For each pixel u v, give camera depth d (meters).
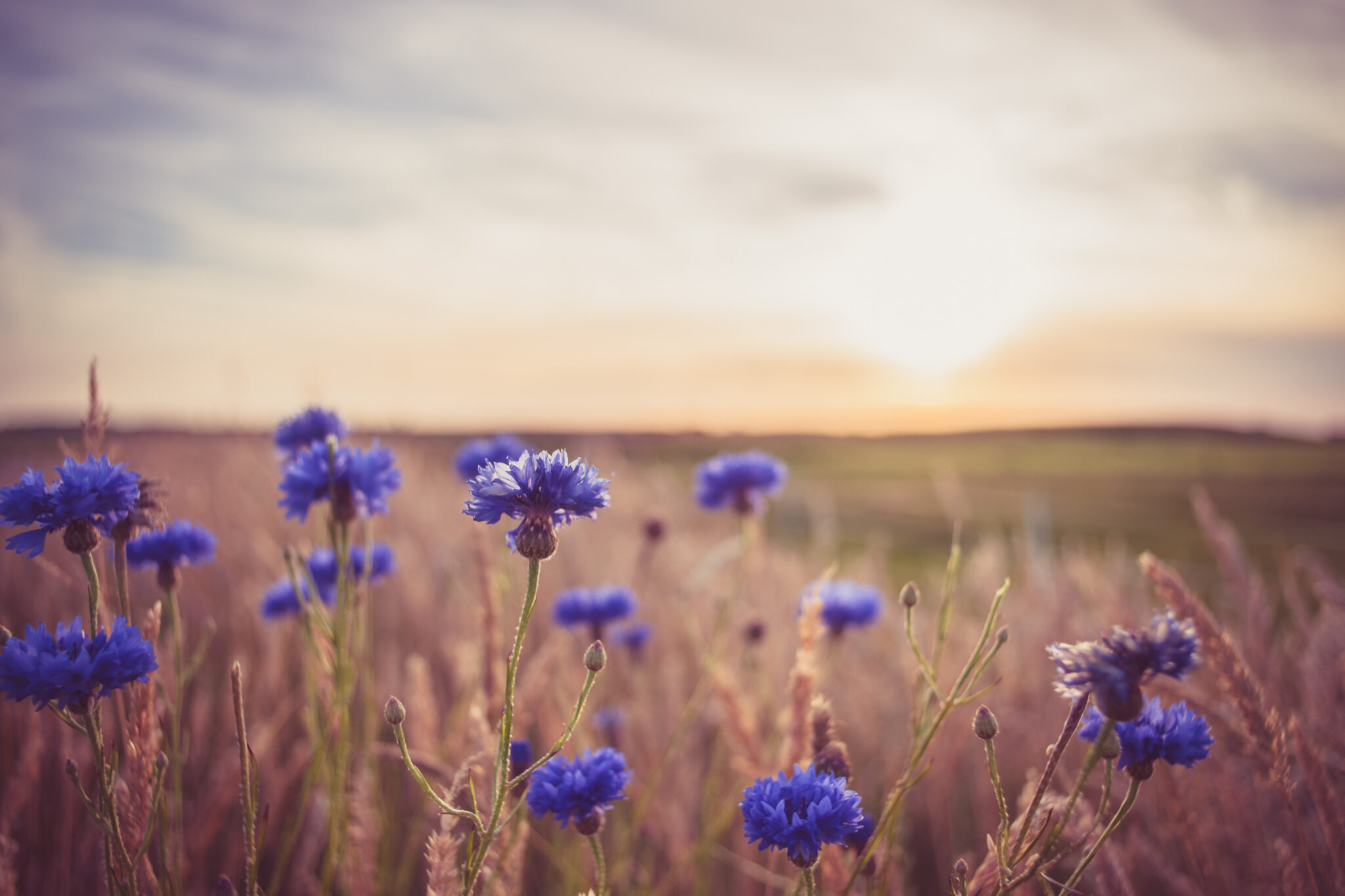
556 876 2.21
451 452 6.65
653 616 3.59
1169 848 2.01
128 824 1.25
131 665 1.04
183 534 1.56
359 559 2.04
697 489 2.76
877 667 3.07
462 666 2.22
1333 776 1.79
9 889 1.68
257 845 1.26
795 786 1.12
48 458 3.07
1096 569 3.17
